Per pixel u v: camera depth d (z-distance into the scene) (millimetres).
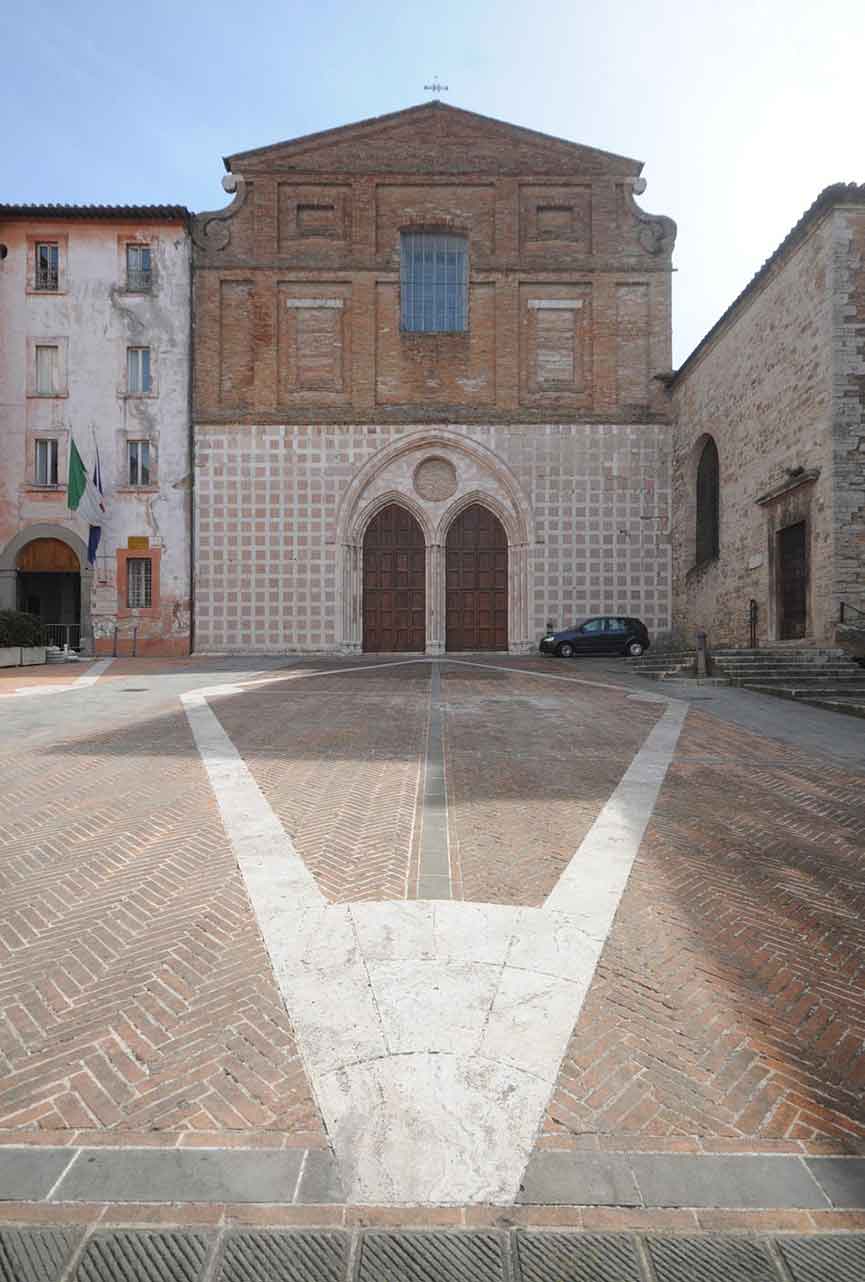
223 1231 2406
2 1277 2254
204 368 28922
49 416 28625
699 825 6402
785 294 19438
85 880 5113
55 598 30438
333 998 3633
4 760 8844
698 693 15500
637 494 28953
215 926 4398
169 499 28641
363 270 29109
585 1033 3379
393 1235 2398
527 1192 2543
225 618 28562
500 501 29125
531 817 6539
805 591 18688
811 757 9203
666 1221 2455
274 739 10164
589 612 28734
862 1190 2574
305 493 28875
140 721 11820
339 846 5750
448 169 29188
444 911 4578
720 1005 3635
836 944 4297
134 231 28938
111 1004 3605
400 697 14930
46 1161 2648
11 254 28781
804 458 18438
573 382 29266
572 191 29453
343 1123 2820
